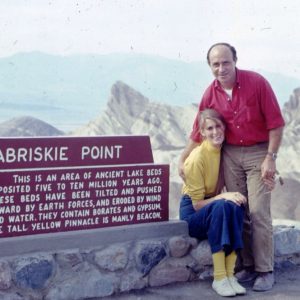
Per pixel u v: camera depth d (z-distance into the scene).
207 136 5.47
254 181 5.47
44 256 5.04
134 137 5.48
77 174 5.25
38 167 5.12
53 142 5.17
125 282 5.34
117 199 5.41
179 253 5.55
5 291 4.94
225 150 5.56
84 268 5.18
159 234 5.49
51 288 5.07
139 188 5.50
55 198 5.18
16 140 5.05
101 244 5.27
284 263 6.10
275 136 5.37
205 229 5.44
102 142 5.34
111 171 5.38
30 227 5.11
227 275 5.38
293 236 6.14
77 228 5.27
